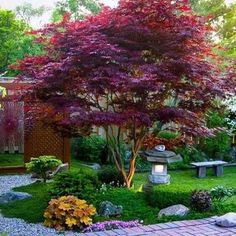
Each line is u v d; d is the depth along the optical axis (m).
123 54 5.69
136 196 5.83
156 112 5.85
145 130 6.50
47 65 5.63
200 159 10.24
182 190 5.53
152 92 5.99
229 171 9.87
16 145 9.66
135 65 5.65
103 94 5.86
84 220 4.80
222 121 10.18
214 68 6.14
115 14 5.77
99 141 10.45
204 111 6.57
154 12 5.64
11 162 9.66
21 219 5.21
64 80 5.70
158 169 6.41
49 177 7.82
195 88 5.95
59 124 6.30
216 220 4.91
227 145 10.68
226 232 4.59
